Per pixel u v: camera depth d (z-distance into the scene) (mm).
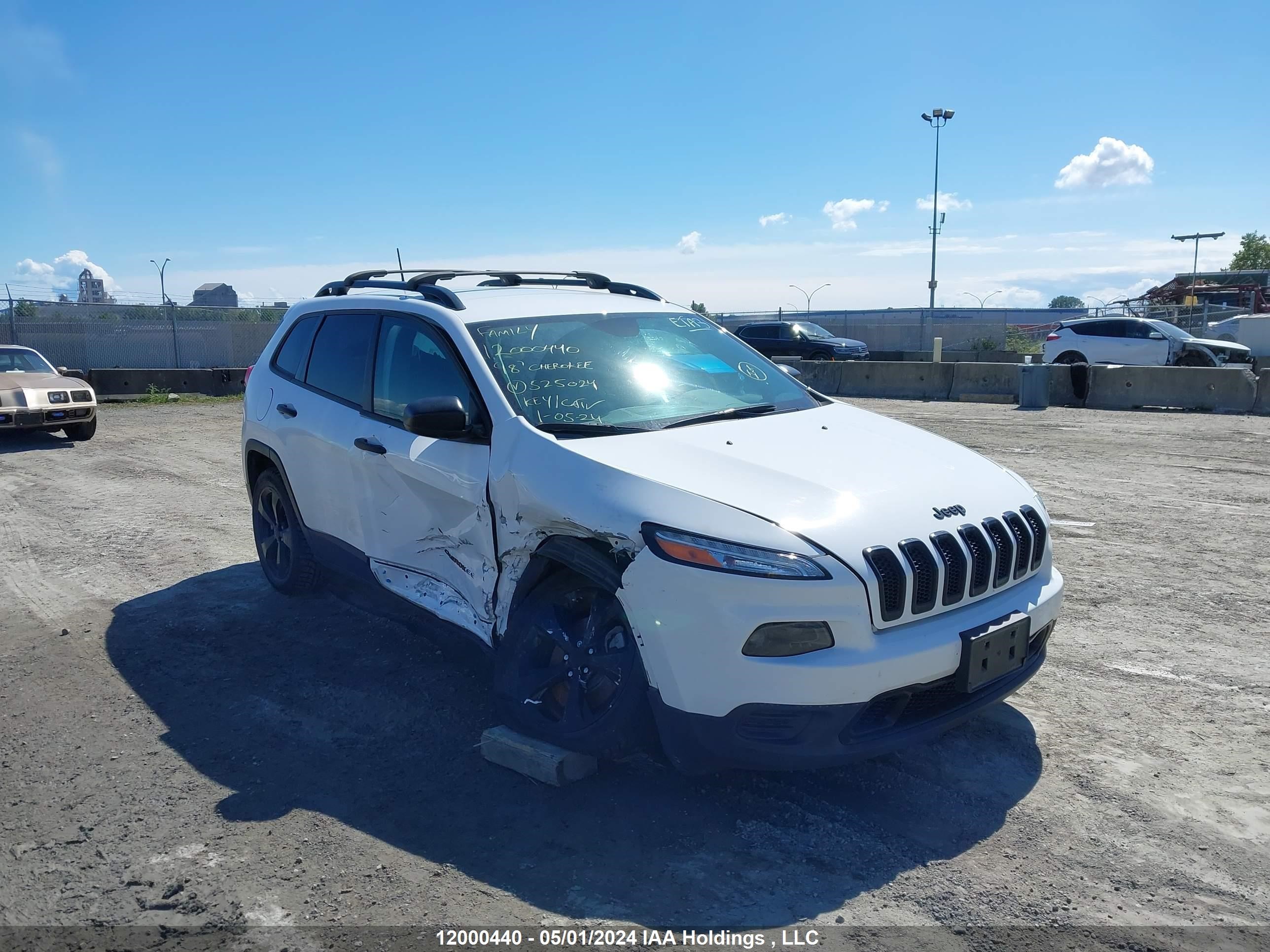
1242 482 9531
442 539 4242
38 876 3131
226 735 4133
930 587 3297
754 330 28594
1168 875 3062
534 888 3027
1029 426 14180
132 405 20297
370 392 4809
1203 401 16188
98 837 3354
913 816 3432
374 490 4648
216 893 3020
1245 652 4945
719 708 3160
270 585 6180
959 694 3453
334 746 4016
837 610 3096
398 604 4609
